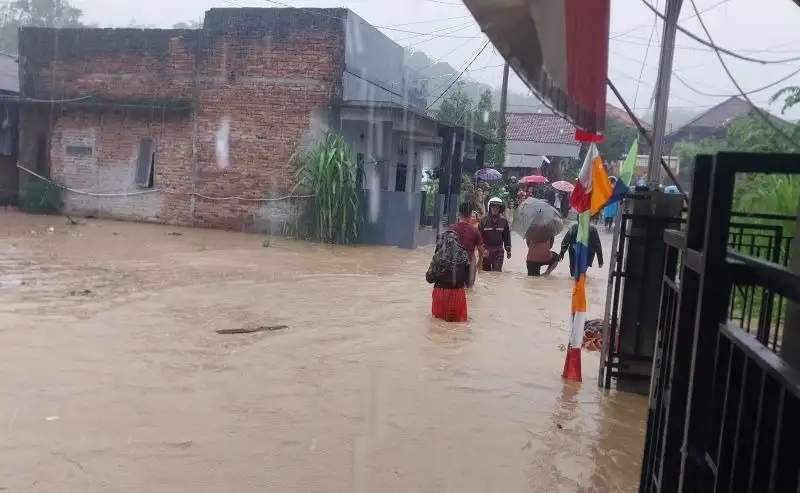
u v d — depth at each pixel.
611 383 6.36
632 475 4.41
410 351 7.08
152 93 20.55
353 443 4.67
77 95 21.25
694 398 2.16
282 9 19.02
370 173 20.50
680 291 2.51
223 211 19.95
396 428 4.98
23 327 7.35
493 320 8.84
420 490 4.05
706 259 2.12
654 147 6.29
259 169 19.59
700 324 2.14
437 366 6.59
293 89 19.16
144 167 20.80
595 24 2.54
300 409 5.27
